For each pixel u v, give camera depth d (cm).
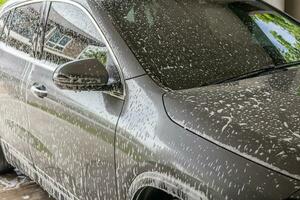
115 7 273
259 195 174
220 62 260
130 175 231
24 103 332
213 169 189
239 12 309
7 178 441
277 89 228
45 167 321
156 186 214
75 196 289
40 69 316
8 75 356
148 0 283
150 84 233
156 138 215
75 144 274
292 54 291
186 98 219
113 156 242
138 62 244
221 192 184
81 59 253
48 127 302
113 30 259
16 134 357
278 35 304
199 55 259
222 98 217
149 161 216
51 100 295
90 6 278
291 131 188
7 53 369
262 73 261
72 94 275
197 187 193
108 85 246
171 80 238
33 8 349
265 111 203
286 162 176
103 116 248
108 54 257
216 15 295
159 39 260
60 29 308
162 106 221
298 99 214
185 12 286
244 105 209
